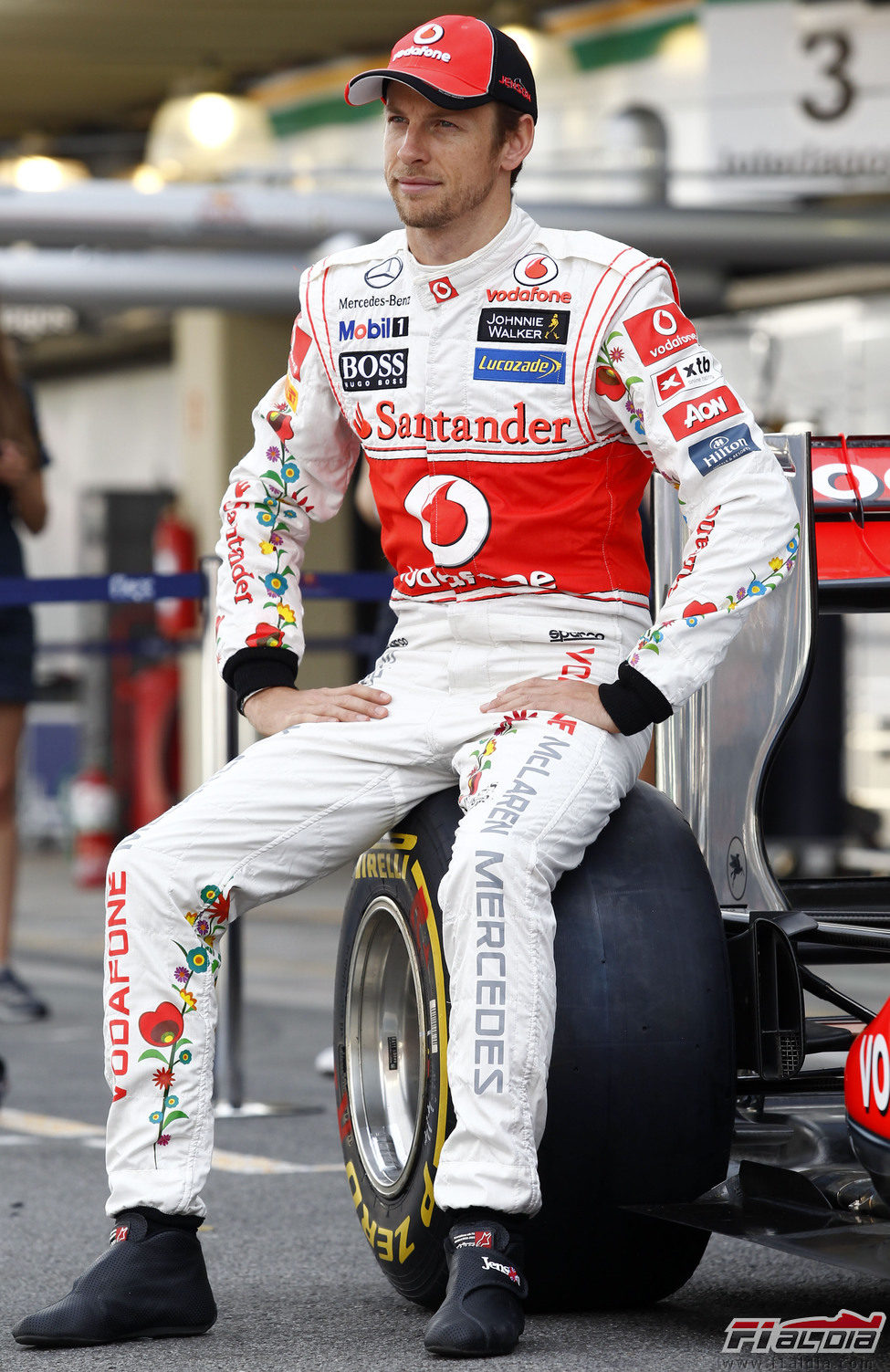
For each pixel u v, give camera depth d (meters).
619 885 8.56
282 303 31.69
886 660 31.31
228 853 8.72
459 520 8.82
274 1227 10.83
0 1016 19.56
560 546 8.81
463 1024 8.08
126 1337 8.47
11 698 19.02
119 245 30.38
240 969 14.62
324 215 30.25
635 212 30.75
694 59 32.53
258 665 9.37
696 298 32.44
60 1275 9.70
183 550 40.22
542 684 8.60
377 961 9.47
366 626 42.88
